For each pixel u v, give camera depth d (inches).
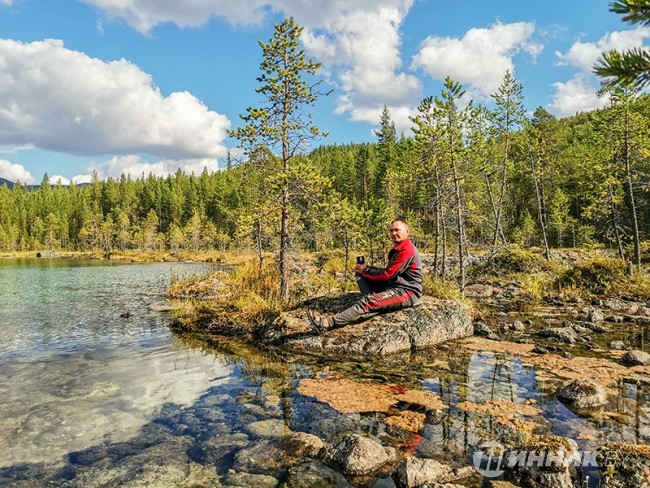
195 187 4857.3
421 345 343.9
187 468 157.3
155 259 2913.4
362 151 3046.3
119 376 274.1
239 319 422.0
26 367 296.4
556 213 2196.1
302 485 144.3
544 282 828.0
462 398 226.2
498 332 410.0
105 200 5147.6
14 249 4165.8
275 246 604.1
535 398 224.7
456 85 857.5
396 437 179.3
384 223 782.5
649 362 291.3
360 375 270.7
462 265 789.2
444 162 878.4
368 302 337.1
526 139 1419.8
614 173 1134.4
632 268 799.7
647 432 181.0
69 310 574.6
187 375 275.4
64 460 165.0
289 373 277.6
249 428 191.6
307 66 498.9
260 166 541.6
